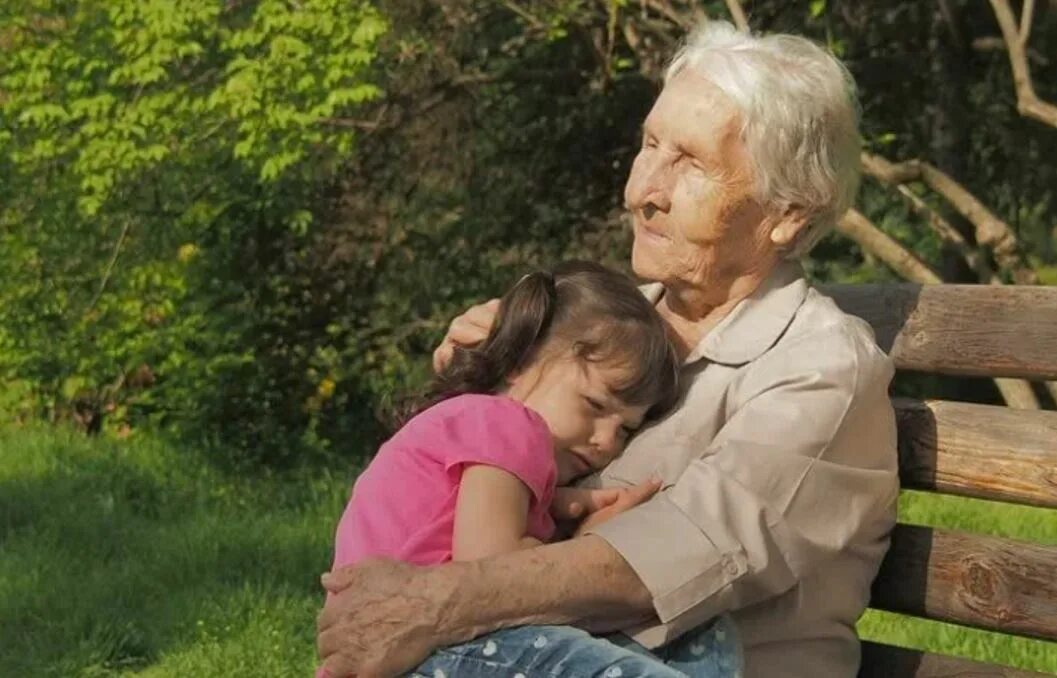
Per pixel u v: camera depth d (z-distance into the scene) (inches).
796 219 132.6
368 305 478.6
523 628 117.7
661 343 129.1
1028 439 131.3
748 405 127.7
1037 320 132.3
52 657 258.5
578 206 499.2
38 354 453.4
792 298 133.0
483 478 121.0
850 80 134.3
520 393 129.3
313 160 452.8
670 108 133.0
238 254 460.4
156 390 454.6
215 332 453.7
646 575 119.6
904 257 442.6
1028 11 433.4
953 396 563.8
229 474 421.7
